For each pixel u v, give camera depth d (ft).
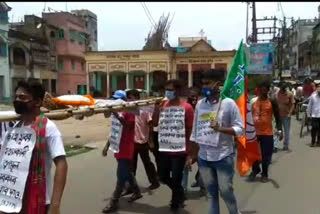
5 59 137.39
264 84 27.45
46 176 11.15
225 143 16.43
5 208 10.96
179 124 20.35
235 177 28.12
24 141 11.02
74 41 182.50
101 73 174.40
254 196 23.67
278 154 37.68
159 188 25.93
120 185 21.29
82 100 15.44
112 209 21.17
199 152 16.99
